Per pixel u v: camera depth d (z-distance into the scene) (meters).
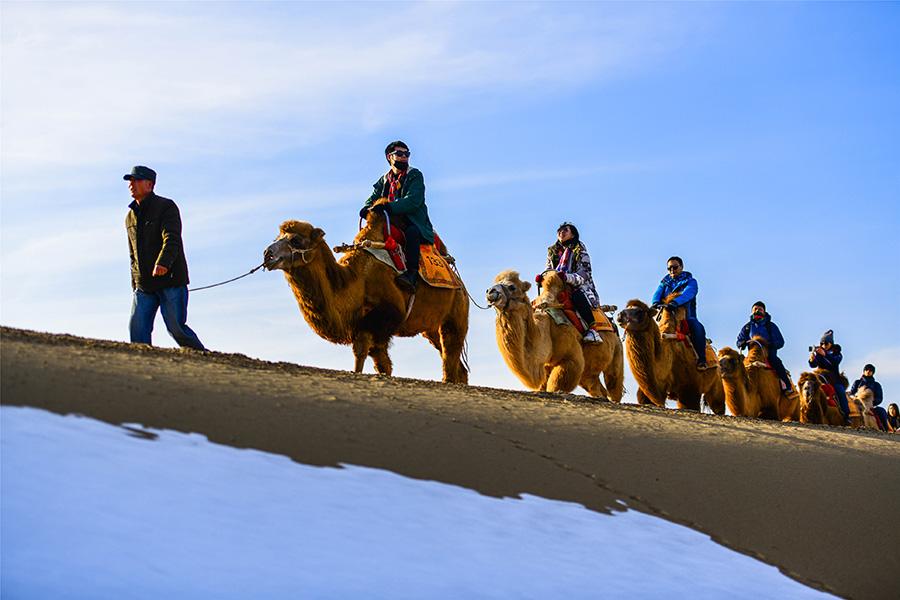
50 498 6.85
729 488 11.39
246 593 6.55
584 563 8.63
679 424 13.62
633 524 9.87
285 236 13.96
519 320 15.80
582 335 17.45
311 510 7.92
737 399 21.42
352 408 10.52
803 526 10.98
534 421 11.94
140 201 13.54
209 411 9.22
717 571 9.34
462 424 11.03
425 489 9.07
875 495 12.23
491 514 9.04
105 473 7.38
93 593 6.07
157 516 7.07
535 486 10.04
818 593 9.53
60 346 10.48
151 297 13.59
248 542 7.16
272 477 8.26
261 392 10.23
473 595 7.48
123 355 10.70
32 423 7.80
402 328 16.02
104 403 8.65
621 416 13.39
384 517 8.26
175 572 6.54
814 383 23.70
